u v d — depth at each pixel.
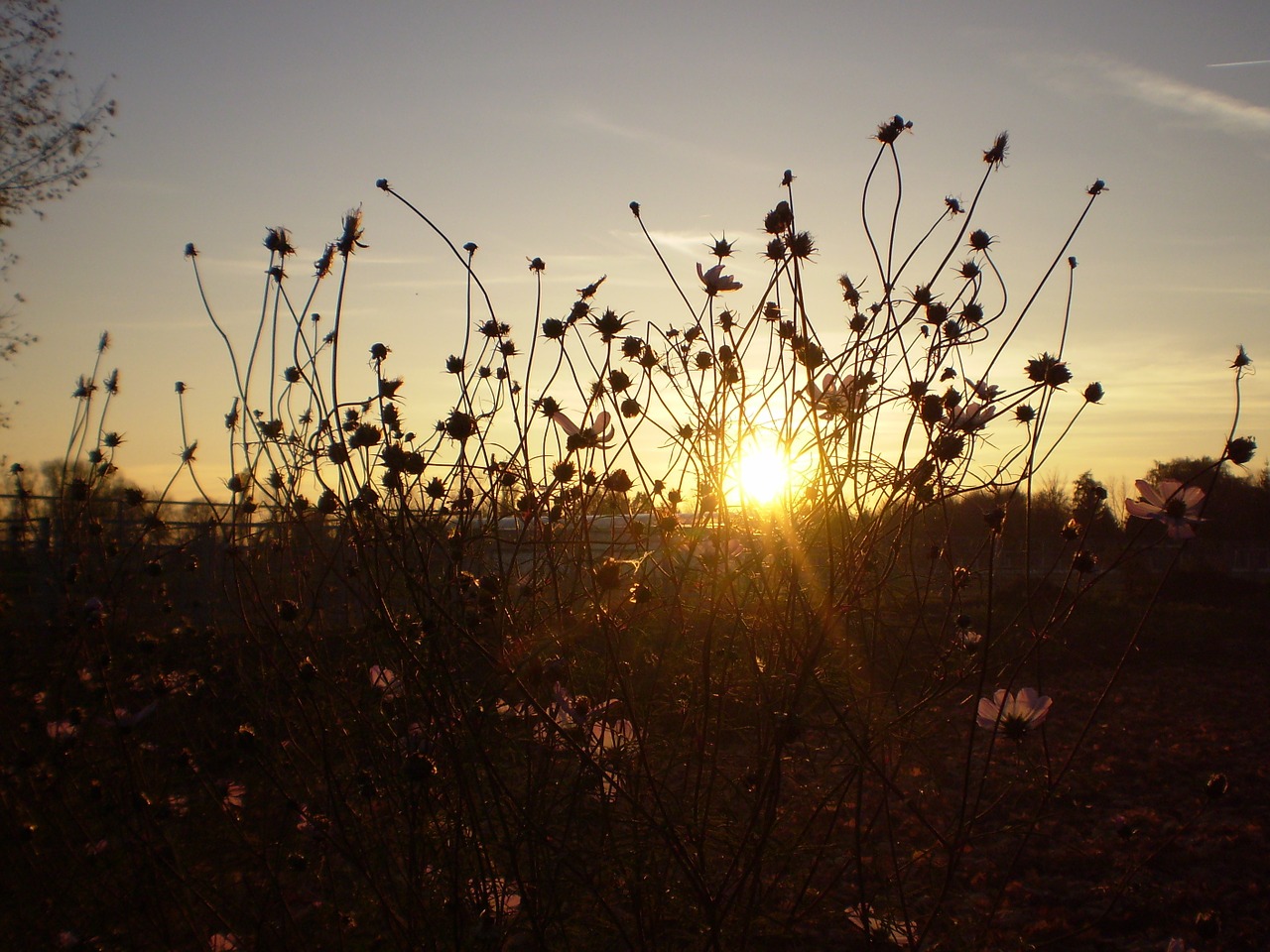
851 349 1.24
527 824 1.13
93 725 1.56
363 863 1.24
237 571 1.46
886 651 1.38
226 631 1.67
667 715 1.30
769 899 1.24
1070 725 3.72
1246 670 5.69
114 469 1.83
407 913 1.25
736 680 1.27
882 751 1.28
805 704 1.23
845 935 1.42
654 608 1.28
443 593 1.30
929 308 1.32
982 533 1.57
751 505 1.26
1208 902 1.98
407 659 1.20
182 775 1.55
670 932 1.24
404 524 1.23
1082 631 5.88
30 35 5.07
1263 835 2.38
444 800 1.25
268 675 1.46
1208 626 7.46
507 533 1.43
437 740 1.21
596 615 1.20
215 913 1.27
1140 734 3.65
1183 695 4.69
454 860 1.18
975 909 1.75
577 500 1.34
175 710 1.64
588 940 1.28
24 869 1.34
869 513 1.27
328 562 1.33
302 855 1.47
